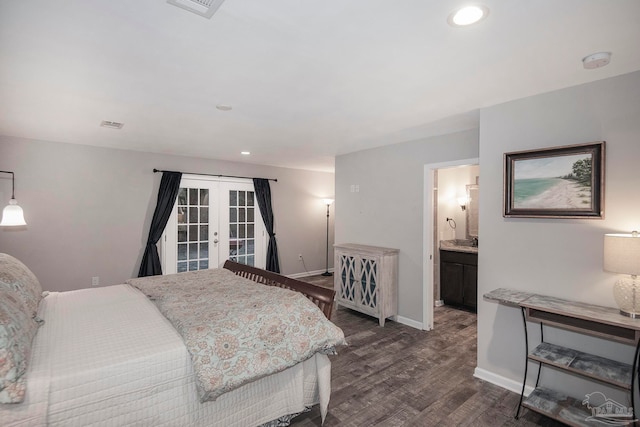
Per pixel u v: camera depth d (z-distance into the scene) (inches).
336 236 206.2
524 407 90.7
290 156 212.2
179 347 70.5
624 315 76.1
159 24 60.1
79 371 59.8
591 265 87.1
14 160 157.5
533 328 98.2
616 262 74.7
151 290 108.4
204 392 65.9
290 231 270.1
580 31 61.9
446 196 211.0
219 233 230.1
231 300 94.0
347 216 198.4
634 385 79.6
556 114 93.0
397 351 131.8
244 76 84.0
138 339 73.1
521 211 98.1
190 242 216.8
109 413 61.2
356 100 102.2
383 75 83.2
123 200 188.7
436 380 108.9
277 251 259.3
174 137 155.9
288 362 78.1
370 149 183.6
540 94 96.0
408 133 146.9
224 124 130.8
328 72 81.7
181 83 88.7
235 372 70.5
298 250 275.6
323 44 67.8
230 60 75.2
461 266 188.2
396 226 169.6
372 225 182.5
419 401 96.8
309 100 102.4
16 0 52.1
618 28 60.7
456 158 144.3
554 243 93.6
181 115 118.6
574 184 88.6
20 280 82.5
